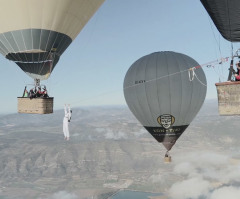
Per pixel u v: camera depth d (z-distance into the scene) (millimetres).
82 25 18031
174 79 18578
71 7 16250
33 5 15328
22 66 17016
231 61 8656
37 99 14969
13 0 15102
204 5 8680
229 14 8289
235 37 8844
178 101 18750
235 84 7773
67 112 14414
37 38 16031
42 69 16906
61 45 17172
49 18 15875
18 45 16094
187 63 19062
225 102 7875
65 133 14367
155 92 18719
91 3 17391
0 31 15984
